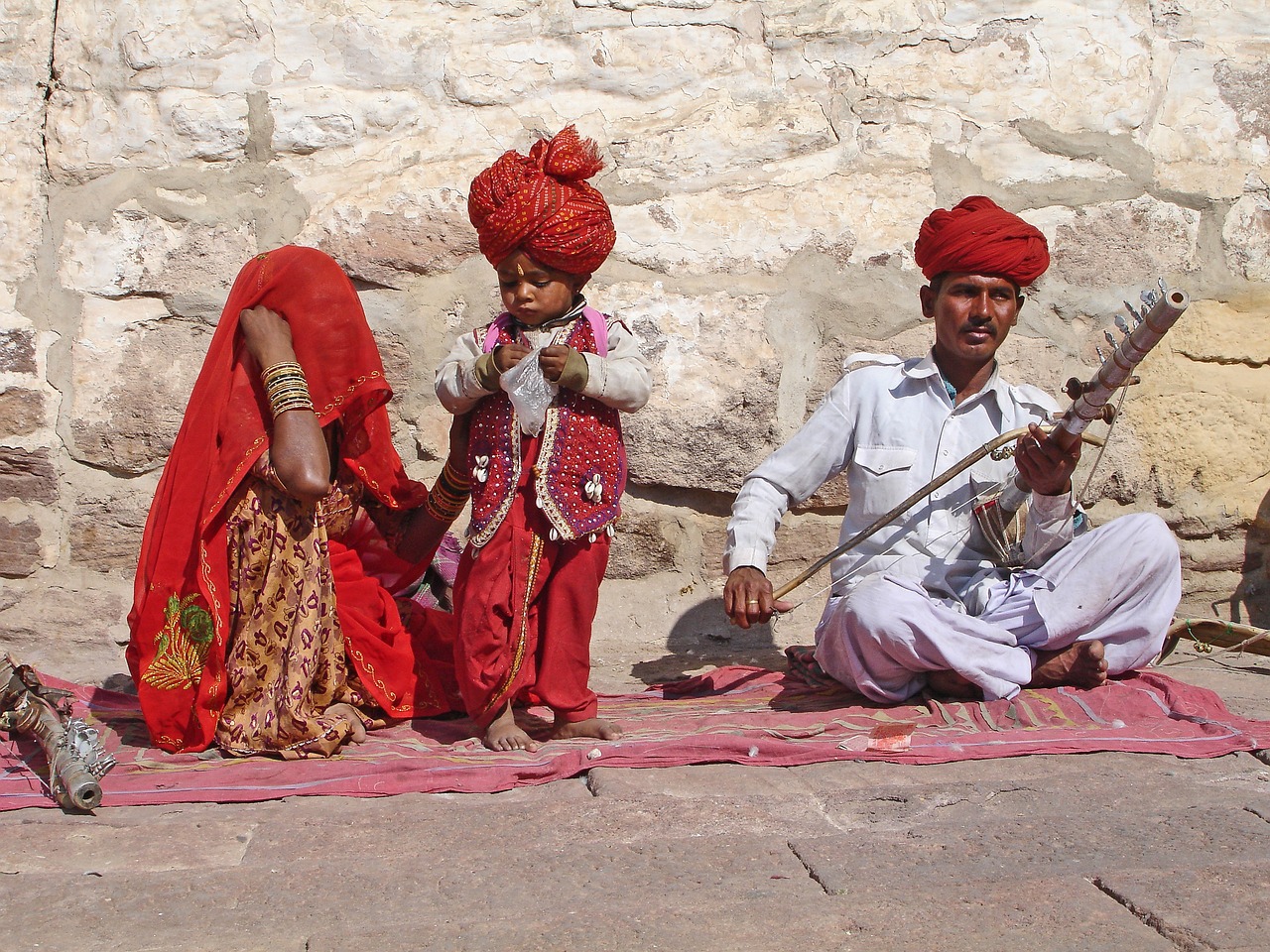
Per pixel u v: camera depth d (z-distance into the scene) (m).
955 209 3.48
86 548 3.88
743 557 3.43
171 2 3.86
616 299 4.03
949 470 3.34
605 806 2.52
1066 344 4.24
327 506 3.21
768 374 4.09
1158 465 4.28
